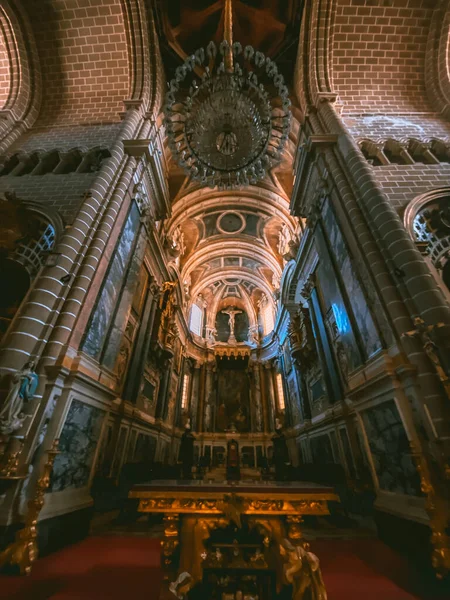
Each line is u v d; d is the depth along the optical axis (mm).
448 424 3695
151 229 9875
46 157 8336
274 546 2471
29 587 2783
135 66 9750
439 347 4035
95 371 5531
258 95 6250
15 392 3998
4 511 3545
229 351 17656
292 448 13344
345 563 3426
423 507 3648
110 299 6543
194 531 2506
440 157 8086
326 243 7953
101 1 9031
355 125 8883
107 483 6297
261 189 14586
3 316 7223
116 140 8227
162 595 2303
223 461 15633
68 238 5836
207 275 20062
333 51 9617
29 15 9336
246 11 10359
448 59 9289
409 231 5969
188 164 6934
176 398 15086
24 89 9633
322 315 9344
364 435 5410
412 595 2676
